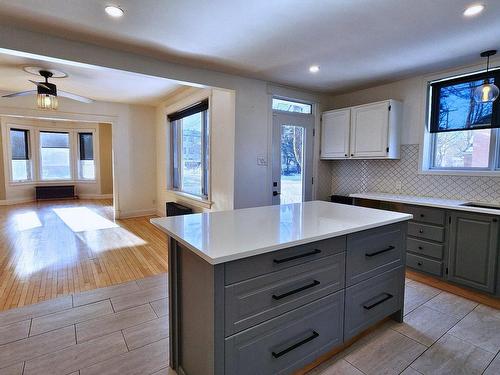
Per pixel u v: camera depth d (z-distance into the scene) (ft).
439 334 7.00
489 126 10.13
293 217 6.79
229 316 4.36
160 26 7.86
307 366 5.92
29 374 5.60
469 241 9.14
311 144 15.08
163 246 14.02
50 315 7.73
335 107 15.60
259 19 7.47
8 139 25.30
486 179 10.23
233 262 4.32
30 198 27.55
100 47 9.20
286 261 4.90
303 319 5.28
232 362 4.47
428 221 10.11
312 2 6.63
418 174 12.10
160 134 20.45
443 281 9.91
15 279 10.04
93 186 30.01
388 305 7.02
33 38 8.20
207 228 5.66
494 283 8.68
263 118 13.08
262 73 11.91
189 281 5.02
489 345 6.59
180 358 5.57
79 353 6.23
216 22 7.61
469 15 7.20
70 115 18.08
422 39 8.59
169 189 19.43
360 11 7.03
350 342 6.70
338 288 5.82
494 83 10.03
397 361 6.07
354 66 11.00
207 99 14.23
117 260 12.04
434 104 11.65
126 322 7.43
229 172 12.69
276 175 13.88
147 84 14.61
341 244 5.79
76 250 13.29
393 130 12.24
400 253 7.18
